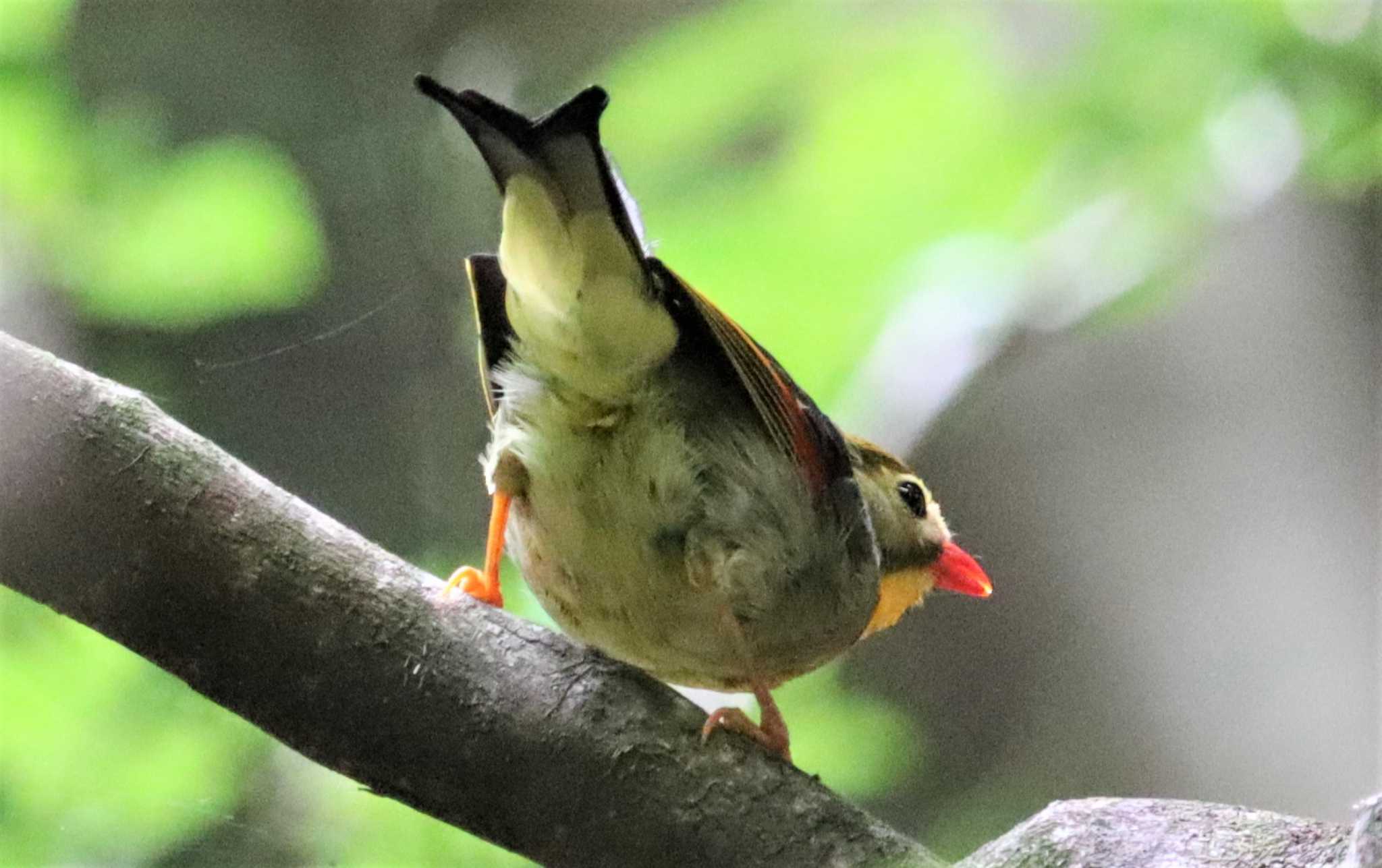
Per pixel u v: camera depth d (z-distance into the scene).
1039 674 3.85
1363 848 3.53
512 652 3.57
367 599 3.57
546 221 3.59
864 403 3.74
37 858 3.69
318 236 3.80
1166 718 3.83
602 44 3.88
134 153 3.78
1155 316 3.80
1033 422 3.84
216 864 3.70
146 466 3.56
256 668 3.57
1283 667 3.82
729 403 3.62
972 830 3.84
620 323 3.60
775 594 3.62
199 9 3.83
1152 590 3.83
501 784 3.56
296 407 3.80
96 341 3.79
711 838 3.56
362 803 3.71
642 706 3.57
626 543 3.61
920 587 3.70
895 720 3.78
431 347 3.82
